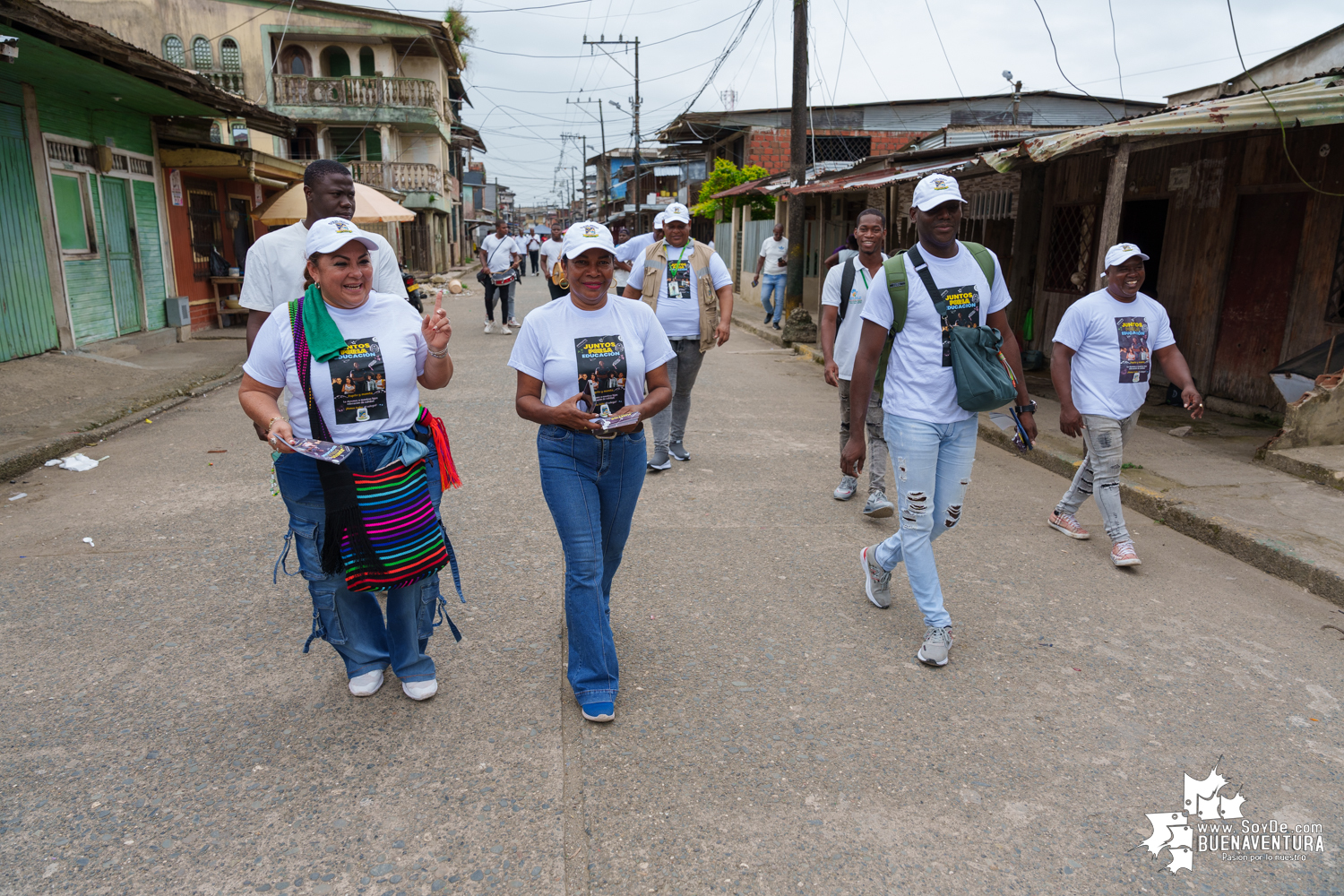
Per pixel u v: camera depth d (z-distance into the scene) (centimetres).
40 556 475
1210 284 838
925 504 359
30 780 282
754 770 291
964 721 322
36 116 1027
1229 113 610
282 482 307
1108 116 2281
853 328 550
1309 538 480
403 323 305
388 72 3075
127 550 484
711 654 372
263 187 1828
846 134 2441
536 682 348
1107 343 466
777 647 380
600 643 319
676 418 680
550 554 484
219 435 774
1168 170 886
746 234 2238
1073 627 402
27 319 1008
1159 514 553
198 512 552
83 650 369
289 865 246
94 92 1110
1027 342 1146
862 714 326
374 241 392
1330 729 320
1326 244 719
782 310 1609
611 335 318
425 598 332
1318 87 620
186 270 1468
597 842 256
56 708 325
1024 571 470
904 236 1246
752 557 485
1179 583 455
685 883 240
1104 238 670
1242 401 809
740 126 2553
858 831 262
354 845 254
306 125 3100
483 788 280
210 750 300
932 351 351
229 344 1349
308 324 289
